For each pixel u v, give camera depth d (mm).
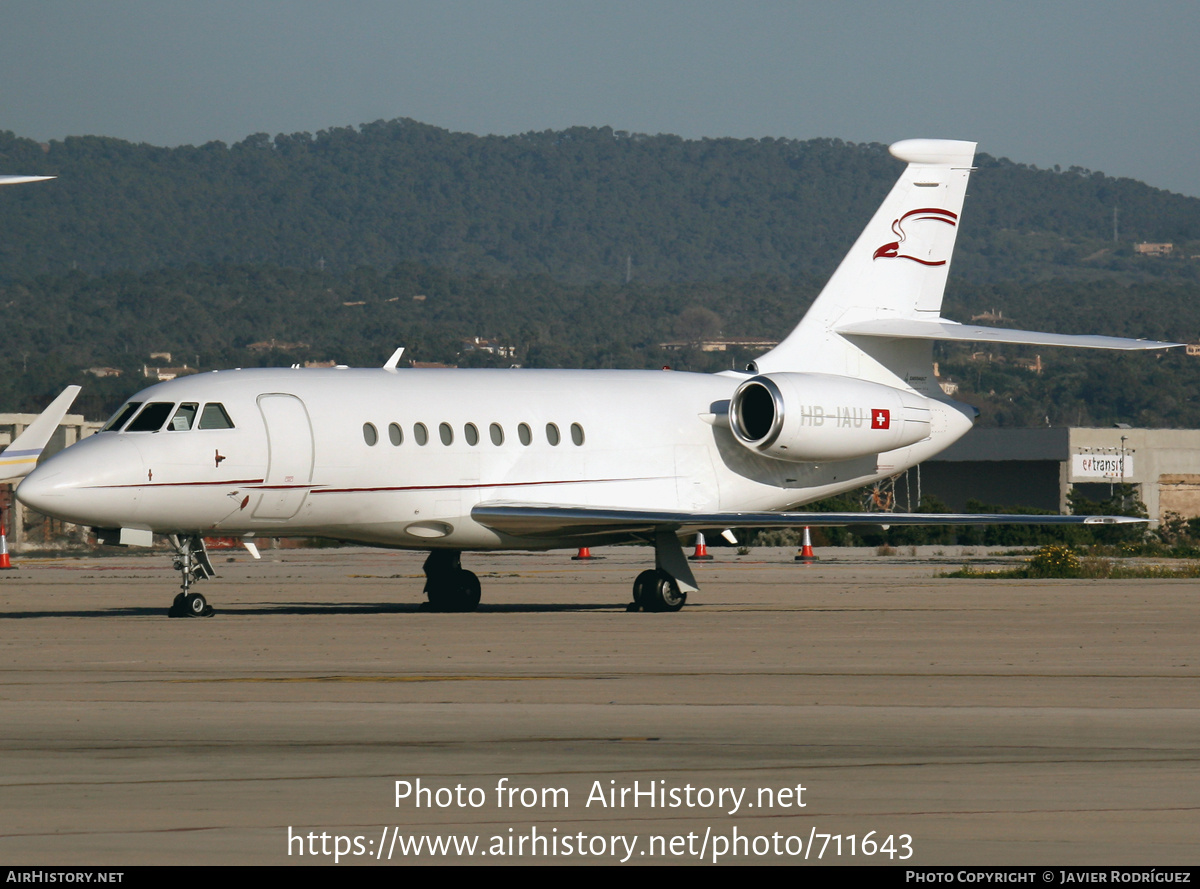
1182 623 62875
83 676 44000
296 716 36312
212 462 65125
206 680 43094
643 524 71000
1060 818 25828
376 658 48969
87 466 62844
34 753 31547
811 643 54062
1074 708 37719
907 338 85188
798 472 82500
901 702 38656
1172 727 34812
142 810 26484
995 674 44594
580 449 75750
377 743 32688
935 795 27531
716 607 74250
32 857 23594
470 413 72812
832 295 83875
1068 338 75750
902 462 85062
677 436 79000
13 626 61344
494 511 70750
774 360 82625
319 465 67875
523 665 47000
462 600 74812
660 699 39188
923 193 85188
